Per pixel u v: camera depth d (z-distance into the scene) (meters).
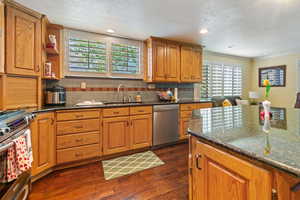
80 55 2.86
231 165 0.74
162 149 2.93
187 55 3.65
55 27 2.58
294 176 0.52
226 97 4.80
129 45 3.30
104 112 2.45
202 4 1.99
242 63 5.27
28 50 1.99
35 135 1.83
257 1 1.91
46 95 2.44
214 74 4.74
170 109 3.06
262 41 3.50
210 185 0.86
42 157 1.94
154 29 2.81
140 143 2.76
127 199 1.57
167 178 1.94
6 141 1.12
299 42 3.58
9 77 1.80
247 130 0.99
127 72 3.29
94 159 2.43
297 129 1.02
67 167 2.23
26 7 1.97
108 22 2.52
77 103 2.82
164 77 3.36
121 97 3.25
